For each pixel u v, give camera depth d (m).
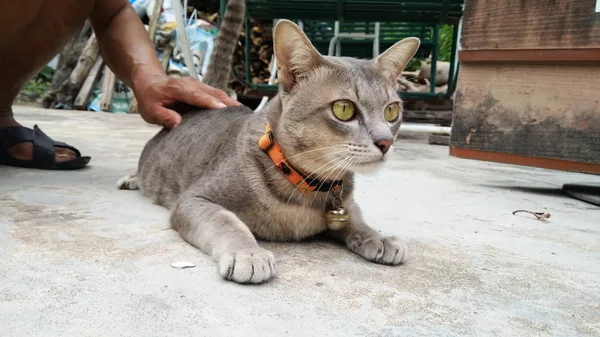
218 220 0.36
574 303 0.31
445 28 1.93
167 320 0.25
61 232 0.37
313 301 0.28
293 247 0.39
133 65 0.60
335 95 0.38
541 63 0.65
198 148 0.49
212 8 1.84
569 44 0.63
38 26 0.56
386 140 0.37
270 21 1.72
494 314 0.29
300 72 0.39
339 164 0.38
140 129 1.12
